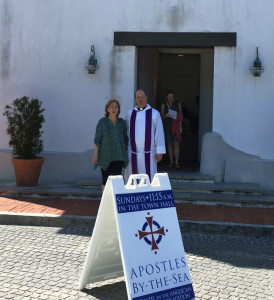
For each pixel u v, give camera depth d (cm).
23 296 452
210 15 918
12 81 978
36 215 723
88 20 948
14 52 974
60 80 964
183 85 1145
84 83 957
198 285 491
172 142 1023
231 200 816
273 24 905
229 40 911
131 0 935
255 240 674
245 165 915
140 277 408
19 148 891
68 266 538
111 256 480
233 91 917
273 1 905
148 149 678
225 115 922
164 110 1021
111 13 941
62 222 718
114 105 694
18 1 966
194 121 1141
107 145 694
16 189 870
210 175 916
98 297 456
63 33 957
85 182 898
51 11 959
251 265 558
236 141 920
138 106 687
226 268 545
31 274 511
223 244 649
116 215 417
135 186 437
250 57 910
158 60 1140
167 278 421
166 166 1035
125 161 700
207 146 920
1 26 975
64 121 966
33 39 968
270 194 870
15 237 652
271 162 908
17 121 882
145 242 423
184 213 759
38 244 621
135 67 948
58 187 898
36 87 973
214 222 705
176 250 437
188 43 923
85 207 789
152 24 931
